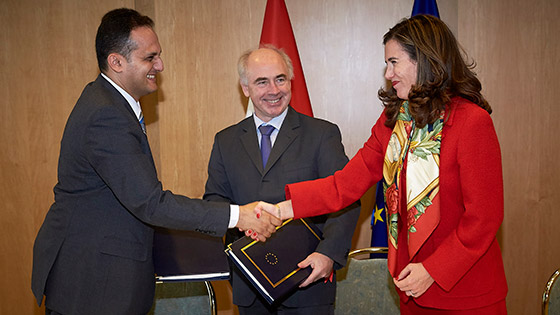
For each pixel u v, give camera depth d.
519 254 2.90
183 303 2.09
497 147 1.33
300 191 1.73
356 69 2.89
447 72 1.38
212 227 1.71
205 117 2.95
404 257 1.53
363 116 2.92
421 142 1.41
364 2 2.85
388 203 1.53
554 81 2.78
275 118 2.00
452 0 2.81
